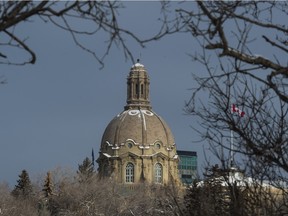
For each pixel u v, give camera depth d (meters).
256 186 36.81
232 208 37.69
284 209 38.19
